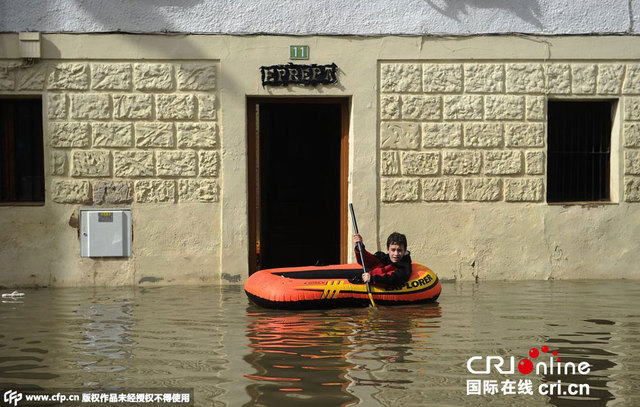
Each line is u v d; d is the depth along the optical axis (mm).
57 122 9250
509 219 9648
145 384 4422
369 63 9484
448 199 9602
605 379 4547
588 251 9703
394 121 9539
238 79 9367
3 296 8367
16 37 9133
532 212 9656
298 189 11625
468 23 9570
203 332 5988
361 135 9492
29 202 9445
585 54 9680
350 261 9594
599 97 9734
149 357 5098
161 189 9359
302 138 11883
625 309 7145
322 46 9438
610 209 9727
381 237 9547
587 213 9703
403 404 4035
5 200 9477
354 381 4477
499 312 6977
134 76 9312
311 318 6648
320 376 4586
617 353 5203
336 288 7199
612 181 9875
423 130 9578
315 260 11438
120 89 9297
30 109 9508
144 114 9320
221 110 9375
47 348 5406
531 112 9648
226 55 9359
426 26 9539
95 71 9266
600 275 9719
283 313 6965
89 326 6297
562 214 9680
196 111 9383
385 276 7352
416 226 9570
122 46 9273
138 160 9336
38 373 4695
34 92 9227
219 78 9375
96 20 9250
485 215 9633
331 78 9430
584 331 5980
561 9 9664
